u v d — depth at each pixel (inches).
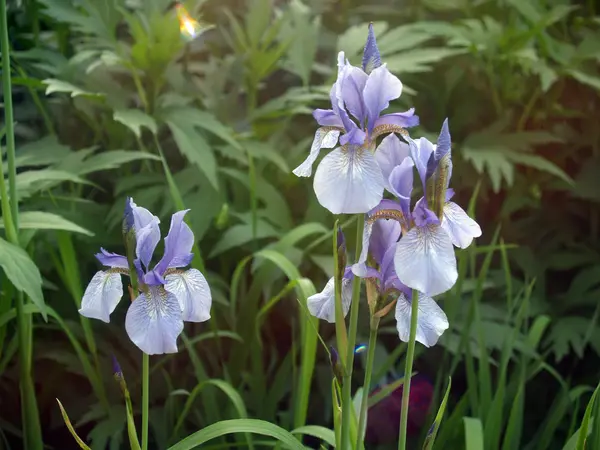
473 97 43.9
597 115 44.0
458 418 30.1
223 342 36.5
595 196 41.7
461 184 42.0
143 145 39.2
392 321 37.0
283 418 32.6
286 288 29.0
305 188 40.3
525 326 35.0
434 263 15.6
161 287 17.4
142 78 38.4
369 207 15.7
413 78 43.3
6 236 27.1
